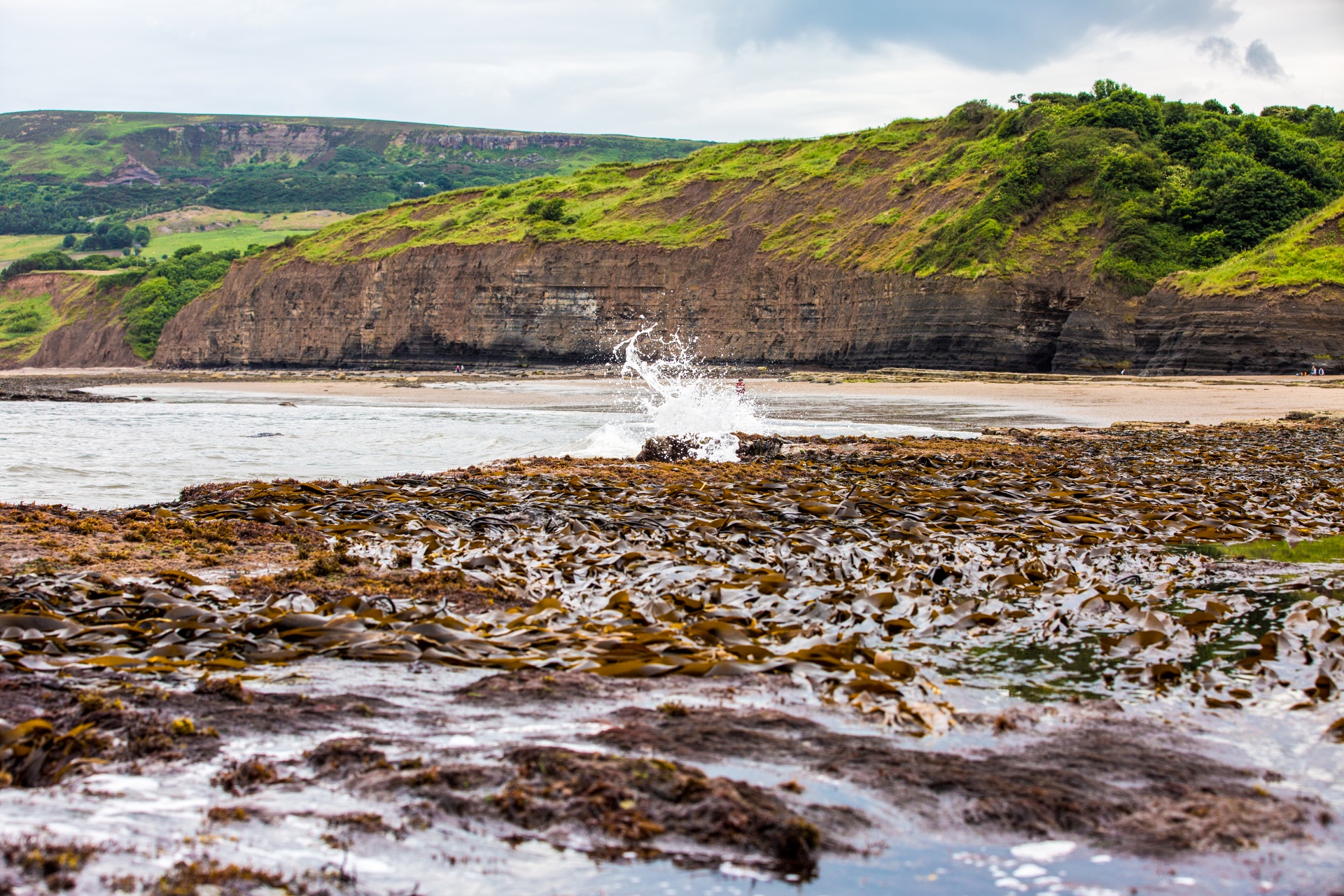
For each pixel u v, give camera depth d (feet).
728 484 45.85
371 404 132.77
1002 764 13.10
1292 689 16.61
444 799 11.46
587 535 31.12
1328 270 163.32
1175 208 196.13
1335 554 29.94
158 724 13.56
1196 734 14.48
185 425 93.09
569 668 16.90
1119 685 16.98
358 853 10.36
